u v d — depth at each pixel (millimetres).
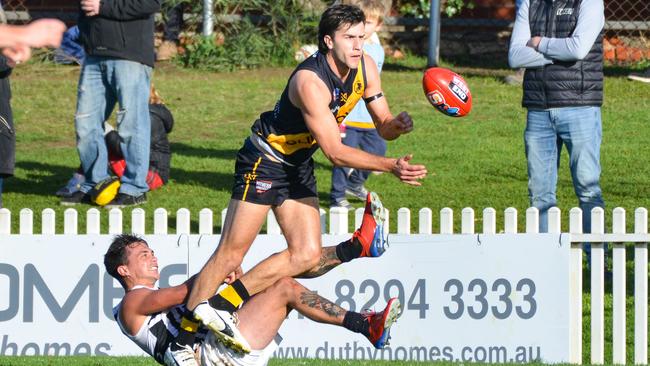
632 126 53469
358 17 21766
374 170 21188
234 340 21172
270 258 22703
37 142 54094
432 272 28922
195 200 42562
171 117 45406
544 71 32906
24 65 68812
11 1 74688
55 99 61688
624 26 69625
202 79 66688
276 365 26625
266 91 63531
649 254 35156
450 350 28812
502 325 28469
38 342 30672
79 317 30516
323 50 22047
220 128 56344
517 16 33688
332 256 22812
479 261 28625
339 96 22188
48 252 30719
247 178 22672
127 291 23672
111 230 31469
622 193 42062
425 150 50000
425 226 29609
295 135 22297
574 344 28281
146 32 40844
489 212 29078
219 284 22938
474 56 72625
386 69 68500
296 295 21703
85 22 40812
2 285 30922
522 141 51562
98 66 41125
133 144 41219
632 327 30906
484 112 57219
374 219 22562
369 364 27062
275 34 71062
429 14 70250
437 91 23359
